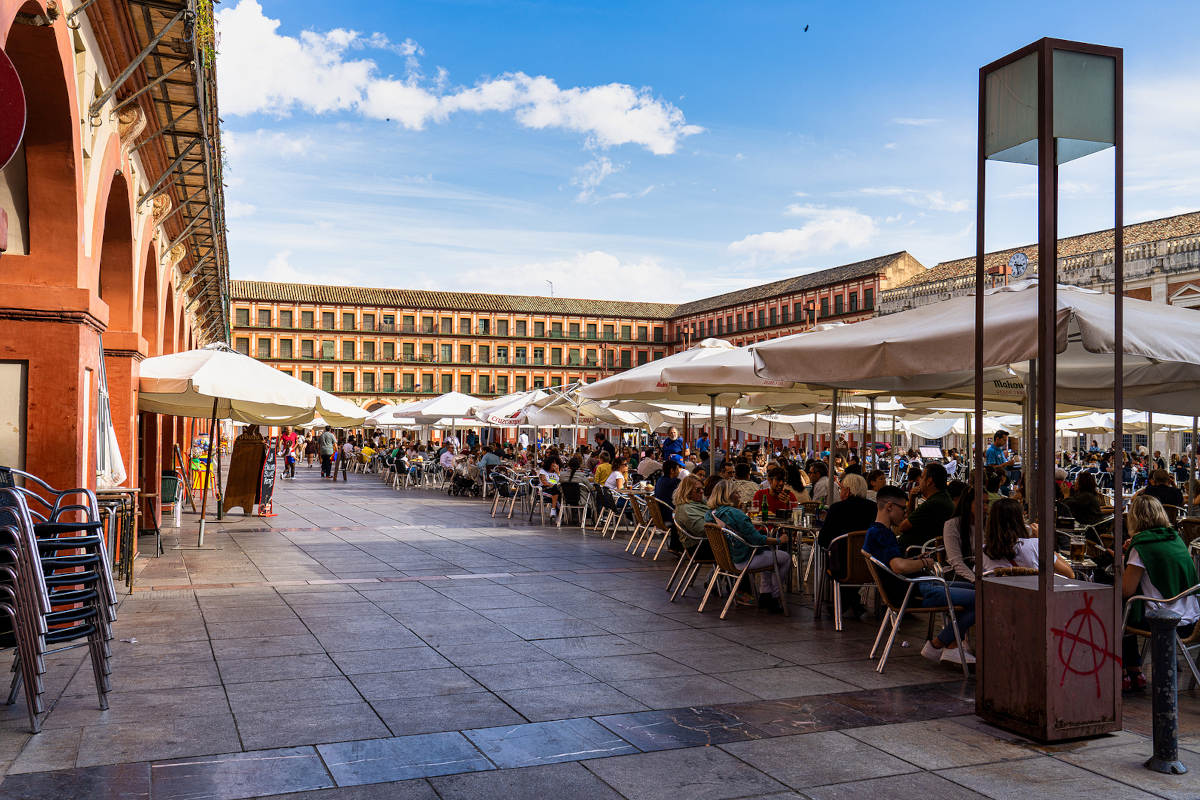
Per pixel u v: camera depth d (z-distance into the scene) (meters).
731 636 7.48
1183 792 4.22
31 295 7.38
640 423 24.22
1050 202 4.93
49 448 7.45
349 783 4.18
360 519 17.86
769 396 13.41
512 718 5.19
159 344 14.83
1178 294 39.59
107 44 8.70
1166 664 4.51
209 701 5.42
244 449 17.14
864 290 66.38
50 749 4.57
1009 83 5.20
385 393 88.38
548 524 17.31
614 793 4.13
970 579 6.71
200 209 15.82
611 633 7.49
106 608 5.44
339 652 6.67
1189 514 10.74
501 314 92.00
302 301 86.12
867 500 8.12
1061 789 4.25
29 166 7.45
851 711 5.43
